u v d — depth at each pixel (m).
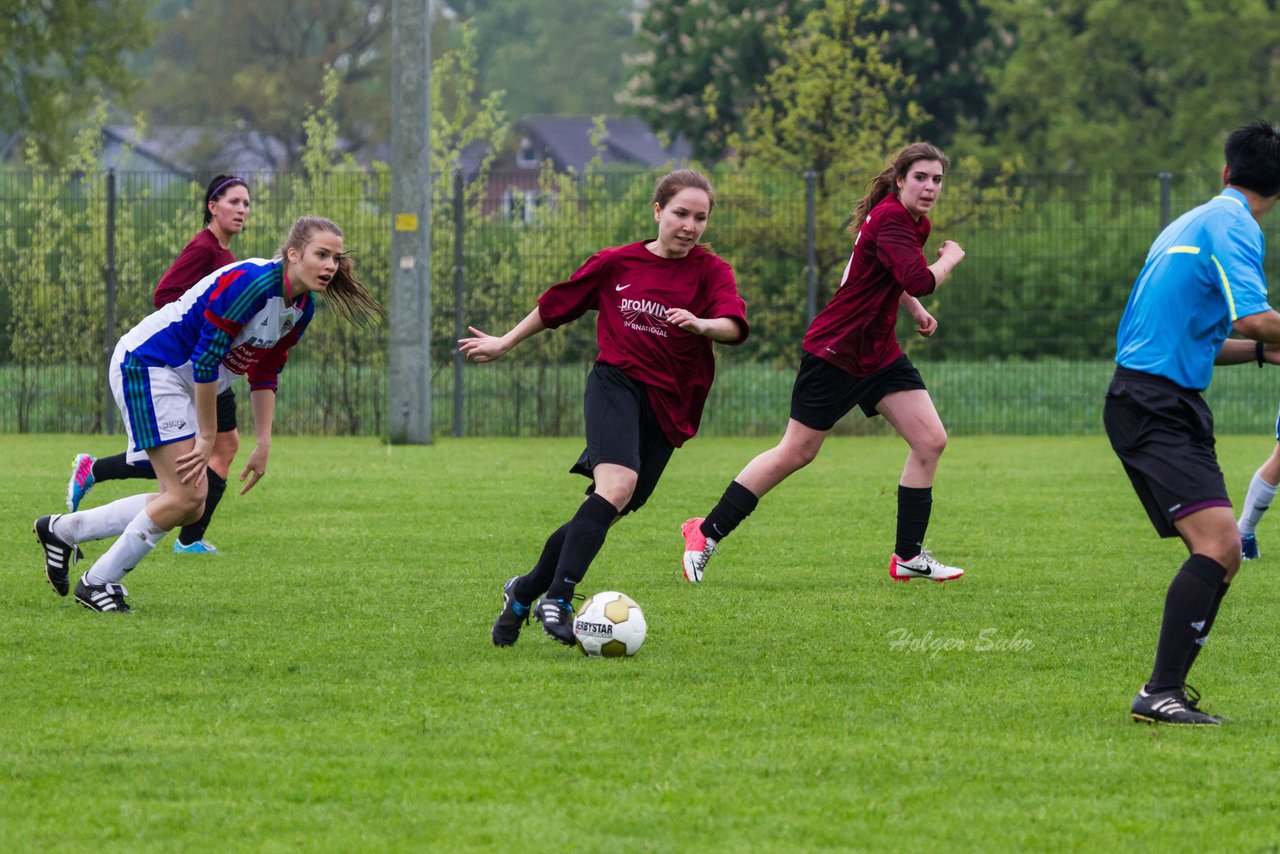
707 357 19.00
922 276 22.73
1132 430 15.62
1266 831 11.77
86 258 54.69
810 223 54.62
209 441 20.00
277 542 27.88
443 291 55.00
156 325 20.59
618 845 11.31
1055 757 13.73
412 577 24.05
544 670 17.23
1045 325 56.88
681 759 13.53
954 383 57.41
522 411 55.22
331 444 51.06
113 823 11.83
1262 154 15.59
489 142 72.00
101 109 64.62
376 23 190.25
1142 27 124.56
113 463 24.45
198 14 198.62
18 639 18.77
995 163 120.81
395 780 12.91
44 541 21.36
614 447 18.44
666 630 19.84
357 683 16.50
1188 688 15.49
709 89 77.50
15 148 132.12
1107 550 27.80
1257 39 122.56
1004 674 17.23
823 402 23.94
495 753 13.71
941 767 13.36
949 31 122.62
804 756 13.66
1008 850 11.33
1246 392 58.78
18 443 49.75
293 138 187.38
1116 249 56.44
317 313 54.59
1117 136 122.56
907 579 24.23
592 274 18.91
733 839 11.48
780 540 28.91
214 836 11.53
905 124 119.75
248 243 54.53
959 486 38.94
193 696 15.84
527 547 27.47
